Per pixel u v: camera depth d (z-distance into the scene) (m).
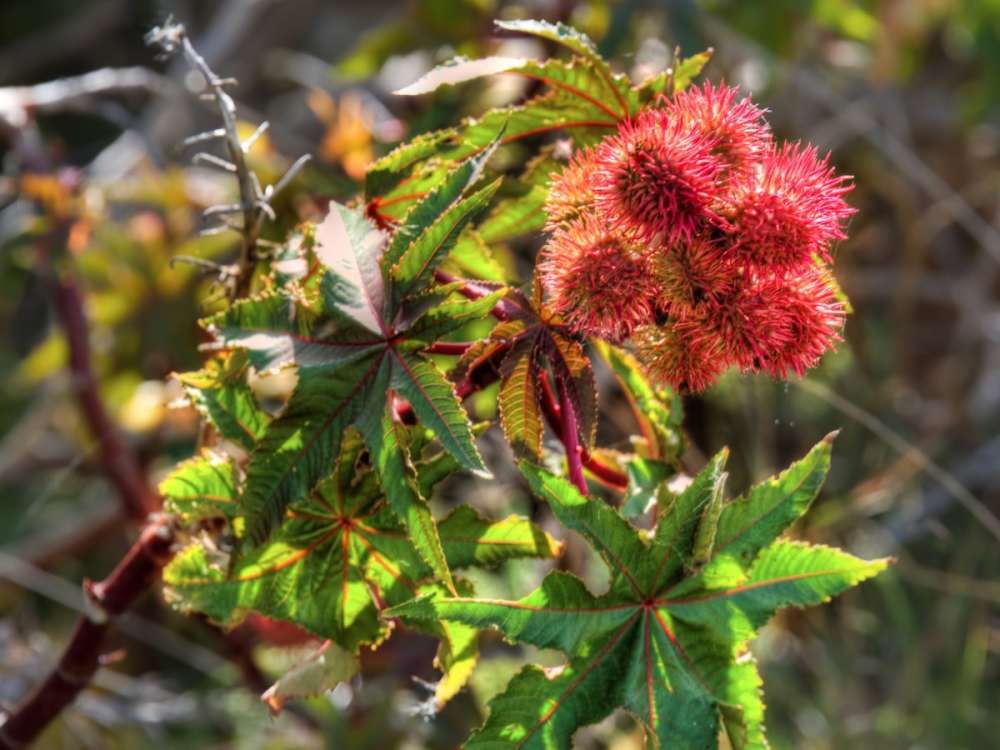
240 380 0.32
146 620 0.86
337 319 0.29
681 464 0.36
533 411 0.30
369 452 0.29
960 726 0.76
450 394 0.28
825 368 0.87
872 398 0.95
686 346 0.30
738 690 0.29
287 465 0.28
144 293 0.72
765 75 0.83
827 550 0.29
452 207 0.29
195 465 0.32
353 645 0.32
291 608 0.32
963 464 0.94
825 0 0.79
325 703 0.63
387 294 0.29
